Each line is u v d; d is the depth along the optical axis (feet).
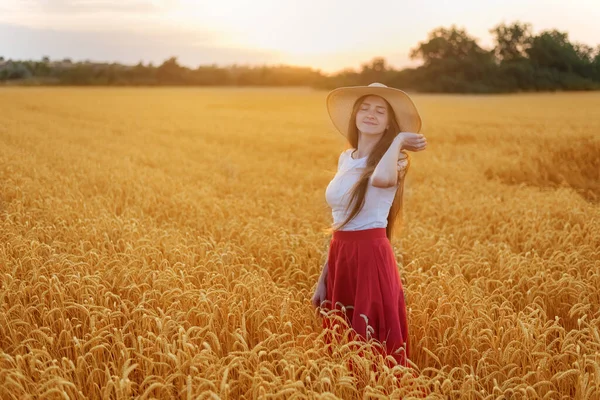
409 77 193.67
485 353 12.11
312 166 51.75
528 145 58.65
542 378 11.62
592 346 13.64
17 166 37.50
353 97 13.03
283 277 18.01
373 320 12.47
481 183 39.93
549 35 157.79
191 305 14.46
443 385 11.07
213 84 301.02
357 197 12.41
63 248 19.57
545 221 25.12
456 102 137.49
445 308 14.90
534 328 12.96
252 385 10.67
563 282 16.31
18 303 14.17
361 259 12.55
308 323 14.55
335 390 10.68
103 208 26.35
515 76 163.02
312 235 22.52
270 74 299.99
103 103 145.59
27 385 10.59
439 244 21.39
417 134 12.34
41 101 137.28
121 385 9.56
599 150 51.31
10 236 20.04
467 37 187.93
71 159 44.80
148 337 12.54
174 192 32.96
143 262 17.13
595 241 22.27
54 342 12.95
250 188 37.42
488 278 18.08
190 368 10.69
